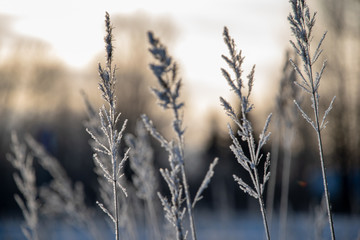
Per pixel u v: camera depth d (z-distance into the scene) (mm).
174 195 1600
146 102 26953
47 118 23516
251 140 1719
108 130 1715
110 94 1680
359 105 19125
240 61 1691
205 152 26625
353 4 19141
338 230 4934
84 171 21172
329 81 19234
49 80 23969
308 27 1760
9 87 22844
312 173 14656
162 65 1538
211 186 18047
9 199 17141
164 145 1606
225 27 1683
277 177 17906
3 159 19016
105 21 1652
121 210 3256
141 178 3314
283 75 3682
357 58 19156
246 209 19812
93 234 4039
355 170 18344
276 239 5777
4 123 21797
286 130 3799
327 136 19562
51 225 4504
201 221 7102
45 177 12453
